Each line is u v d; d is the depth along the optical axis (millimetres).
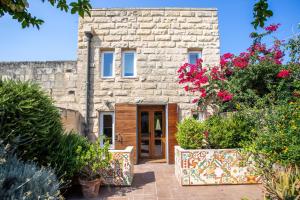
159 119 9484
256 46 8352
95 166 5277
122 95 9148
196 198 5074
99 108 9078
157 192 5512
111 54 9570
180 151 6125
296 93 6613
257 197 5047
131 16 9555
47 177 3410
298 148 4176
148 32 9477
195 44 9461
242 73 8000
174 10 9625
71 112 8219
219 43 9477
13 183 2957
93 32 9430
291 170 4281
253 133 5875
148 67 9312
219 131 6406
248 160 5930
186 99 9180
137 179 6668
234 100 7473
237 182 6020
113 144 9047
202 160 6062
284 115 4895
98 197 5227
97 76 9234
